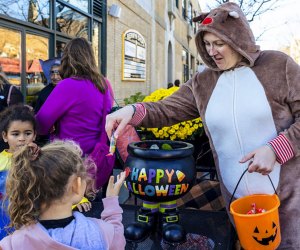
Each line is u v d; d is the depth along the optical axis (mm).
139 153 1521
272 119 1548
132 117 1676
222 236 1504
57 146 1326
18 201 1214
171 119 1791
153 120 1747
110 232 1295
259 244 1346
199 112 1737
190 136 2562
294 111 1537
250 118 1558
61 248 1169
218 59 1590
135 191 1542
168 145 1665
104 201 1421
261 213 1320
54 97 2195
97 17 7828
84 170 1324
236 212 1462
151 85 12781
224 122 1615
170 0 16141
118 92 9086
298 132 1444
